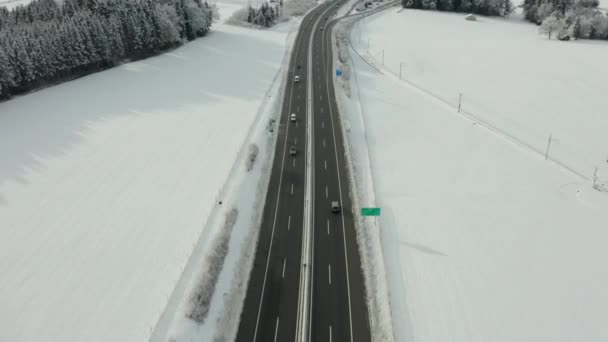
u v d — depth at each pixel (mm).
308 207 54281
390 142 71500
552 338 36938
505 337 36906
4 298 40094
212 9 154500
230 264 44438
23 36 88250
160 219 50969
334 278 42969
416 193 57031
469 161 65375
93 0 114125
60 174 60156
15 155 64688
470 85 98188
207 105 85125
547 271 44094
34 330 37031
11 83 84812
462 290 41625
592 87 95438
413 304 39938
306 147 69812
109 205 53562
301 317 38656
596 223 51344
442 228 50219
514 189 58000
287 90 95562
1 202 53781
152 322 37531
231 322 38531
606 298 40938
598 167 65812
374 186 58469
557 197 56344
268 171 62969
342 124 77375
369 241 47750
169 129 74312
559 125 79062
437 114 82500
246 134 72562
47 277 42562
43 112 79875
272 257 46000
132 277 42594
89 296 40406
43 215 51531
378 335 36625
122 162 63531
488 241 48156
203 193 56031
